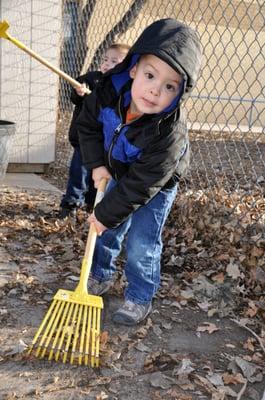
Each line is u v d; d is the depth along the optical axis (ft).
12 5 20.95
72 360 8.83
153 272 10.56
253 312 11.19
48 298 11.14
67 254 13.46
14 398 8.02
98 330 9.11
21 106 21.98
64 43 26.68
